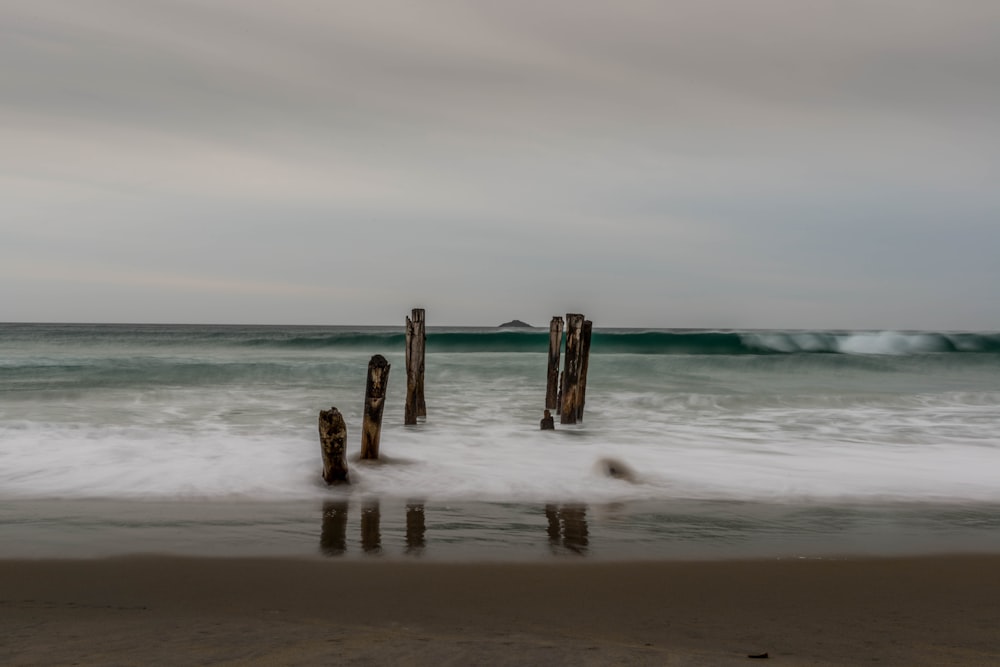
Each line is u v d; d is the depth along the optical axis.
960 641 4.12
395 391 19.88
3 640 3.84
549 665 3.46
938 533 6.96
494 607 4.71
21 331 87.56
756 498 8.41
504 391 19.84
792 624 4.42
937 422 14.70
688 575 5.53
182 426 13.04
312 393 18.66
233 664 3.41
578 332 14.23
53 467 9.45
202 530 6.78
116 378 21.91
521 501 8.16
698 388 21.27
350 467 9.55
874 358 26.61
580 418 14.41
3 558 5.82
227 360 26.47
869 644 4.04
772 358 26.45
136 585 5.16
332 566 5.68
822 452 11.33
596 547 6.33
